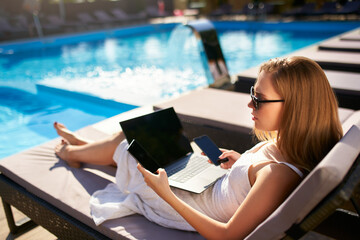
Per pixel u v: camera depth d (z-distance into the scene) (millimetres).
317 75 1195
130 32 13773
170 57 8891
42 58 9336
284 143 1246
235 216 1237
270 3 15625
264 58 8641
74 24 13625
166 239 1501
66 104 5570
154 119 2057
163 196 1356
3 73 7711
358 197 1357
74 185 2000
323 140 1222
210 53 4570
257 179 1236
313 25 12281
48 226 1964
